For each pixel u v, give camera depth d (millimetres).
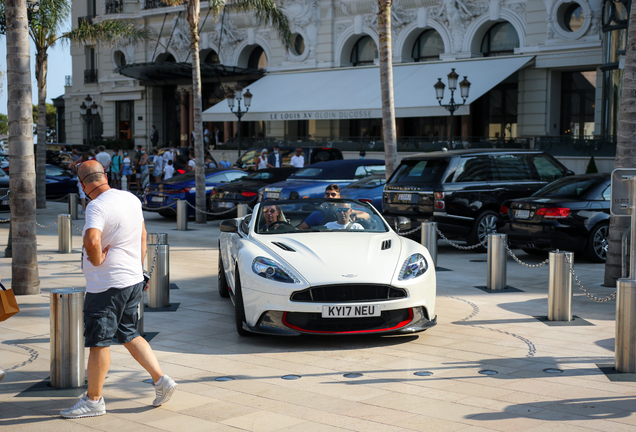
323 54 31078
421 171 12109
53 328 4836
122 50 38938
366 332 5770
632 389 4754
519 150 12617
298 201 7469
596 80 24406
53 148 28656
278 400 4547
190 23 16734
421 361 5473
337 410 4344
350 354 5688
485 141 22938
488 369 5242
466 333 6379
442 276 9672
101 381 4305
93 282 4273
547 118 25469
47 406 4469
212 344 6039
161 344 6039
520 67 24578
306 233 6906
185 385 4898
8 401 4566
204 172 17062
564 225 10391
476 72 25047
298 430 4004
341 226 7098
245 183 16391
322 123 32156
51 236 14391
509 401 4500
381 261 6066
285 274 5859
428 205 11703
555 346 5914
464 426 4043
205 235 14766
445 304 7734
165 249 7629
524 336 6258
